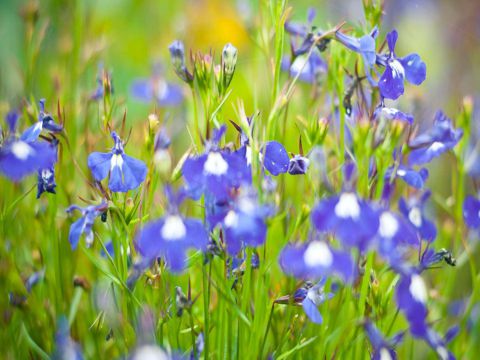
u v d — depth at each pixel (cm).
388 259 40
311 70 47
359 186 41
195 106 41
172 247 39
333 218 39
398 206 43
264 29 45
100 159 41
